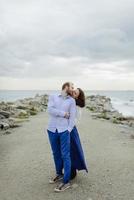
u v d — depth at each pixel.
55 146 6.88
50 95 6.93
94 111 30.06
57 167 7.03
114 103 55.28
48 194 6.44
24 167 8.38
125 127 17.30
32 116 22.55
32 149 10.69
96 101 49.84
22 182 7.18
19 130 15.12
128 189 6.72
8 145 11.45
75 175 7.31
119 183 7.09
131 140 12.72
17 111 23.39
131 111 36.50
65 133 6.62
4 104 28.84
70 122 6.64
